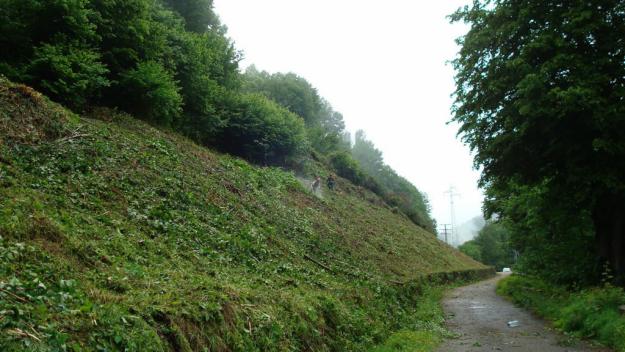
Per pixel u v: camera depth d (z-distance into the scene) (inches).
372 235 1094.4
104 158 442.0
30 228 244.4
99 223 321.1
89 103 599.2
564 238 738.2
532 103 519.8
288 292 372.2
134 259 292.0
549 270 796.0
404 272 889.5
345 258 700.7
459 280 1341.0
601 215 618.8
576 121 549.0
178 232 391.5
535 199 703.1
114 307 197.2
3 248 210.8
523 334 465.1
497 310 685.3
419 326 517.0
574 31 529.0
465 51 658.8
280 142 1117.7
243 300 285.7
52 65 492.7
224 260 389.7
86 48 556.7
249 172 812.0
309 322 331.6
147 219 378.3
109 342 174.9
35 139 393.4
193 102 843.4
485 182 707.4
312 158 1657.2
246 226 518.0
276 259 486.9
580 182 566.3
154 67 634.2
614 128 507.5
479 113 661.9
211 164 685.3
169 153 585.6
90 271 238.2
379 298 561.0
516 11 607.5
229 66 1048.8
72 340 163.3
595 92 492.7
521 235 999.6
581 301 492.1
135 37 644.1
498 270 3221.0
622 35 533.6
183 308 225.8
